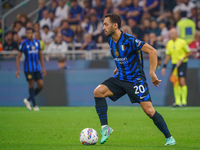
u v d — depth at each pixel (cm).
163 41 5059
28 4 6700
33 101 3916
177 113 3406
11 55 4988
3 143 1739
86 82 4562
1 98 4762
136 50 1659
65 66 4638
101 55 4666
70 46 5284
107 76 4509
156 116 1636
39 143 1742
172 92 4344
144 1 5528
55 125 2523
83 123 2645
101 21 5544
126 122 2709
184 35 5000
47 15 6188
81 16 5778
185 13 5306
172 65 4203
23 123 2658
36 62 3834
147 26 5131
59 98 4638
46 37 5822
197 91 4309
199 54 4391
